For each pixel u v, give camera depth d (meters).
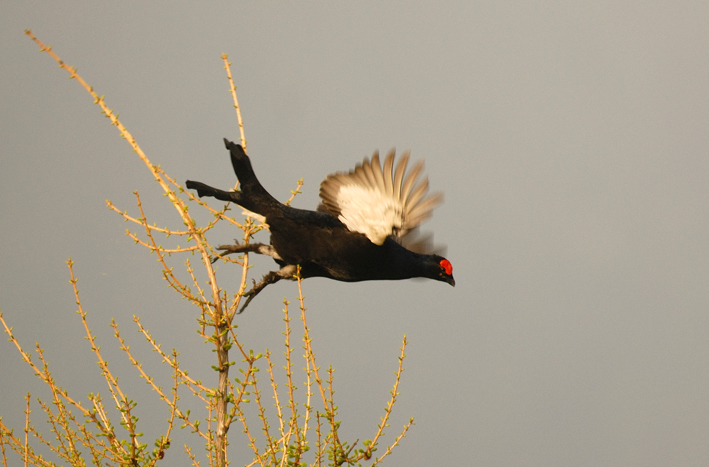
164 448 9.44
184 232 10.05
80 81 9.68
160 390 9.59
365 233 11.69
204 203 10.48
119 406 9.44
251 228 11.72
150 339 9.70
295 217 11.67
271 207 11.69
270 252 11.85
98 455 9.45
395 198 11.66
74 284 9.59
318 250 11.71
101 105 9.78
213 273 10.00
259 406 9.35
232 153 11.73
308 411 9.34
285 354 9.20
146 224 9.78
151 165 10.10
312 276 12.23
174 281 9.77
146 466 9.54
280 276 11.88
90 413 9.52
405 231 12.38
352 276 12.09
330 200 11.40
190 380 9.62
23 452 9.37
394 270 12.38
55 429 9.53
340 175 11.45
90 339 9.59
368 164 11.49
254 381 9.33
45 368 9.62
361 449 9.68
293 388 9.18
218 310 9.86
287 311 9.19
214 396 9.59
